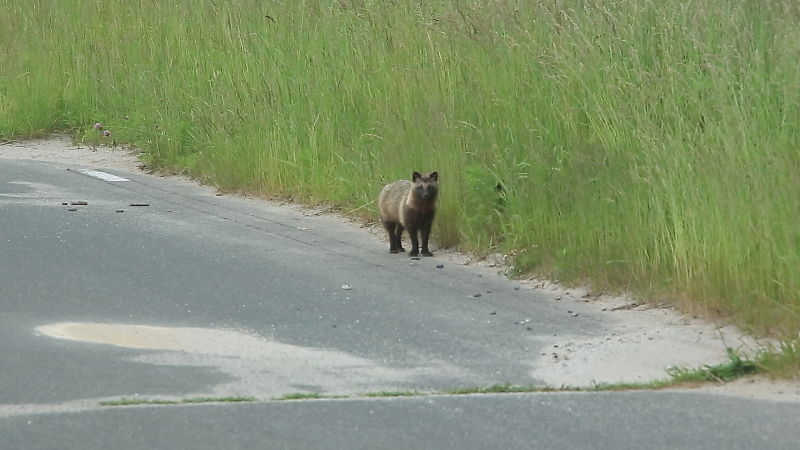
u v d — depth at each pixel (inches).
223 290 763.4
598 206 808.3
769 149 740.0
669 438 475.5
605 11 986.7
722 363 588.4
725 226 703.7
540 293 772.0
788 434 479.5
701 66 882.1
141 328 668.1
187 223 989.8
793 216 684.7
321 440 475.2
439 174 949.8
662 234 748.6
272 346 634.8
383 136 1064.2
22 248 871.1
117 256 855.1
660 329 673.6
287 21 1346.0
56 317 689.6
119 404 524.4
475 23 1077.1
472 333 665.6
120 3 1646.2
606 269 770.2
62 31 1641.2
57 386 551.8
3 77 1573.6
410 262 870.4
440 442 472.7
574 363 604.4
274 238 943.0
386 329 672.4
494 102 989.8
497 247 875.4
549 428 489.7
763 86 819.4
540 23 1058.1
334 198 1066.1
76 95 1535.4
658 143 807.7
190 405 523.5
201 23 1485.0
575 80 945.5
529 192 871.7
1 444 471.5
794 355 573.0
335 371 587.2
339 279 800.9
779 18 883.4
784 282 665.0
